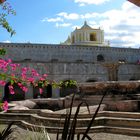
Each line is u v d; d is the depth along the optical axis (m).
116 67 23.17
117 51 52.78
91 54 50.88
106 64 23.31
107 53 52.06
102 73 47.28
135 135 10.22
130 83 17.14
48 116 12.54
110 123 11.47
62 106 19.12
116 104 15.44
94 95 17.50
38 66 43.38
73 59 49.56
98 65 47.19
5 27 7.78
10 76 8.30
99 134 10.49
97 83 17.88
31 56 46.66
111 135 10.33
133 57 54.03
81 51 50.28
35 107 19.03
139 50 54.59
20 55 45.84
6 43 44.91
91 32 73.06
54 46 48.34
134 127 10.79
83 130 10.60
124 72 49.19
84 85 18.53
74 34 74.19
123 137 9.98
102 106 14.58
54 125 11.45
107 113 12.24
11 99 42.53
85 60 50.34
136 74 50.34
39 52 47.28
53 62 44.38
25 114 14.14
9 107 16.50
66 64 45.28
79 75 46.00
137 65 50.59
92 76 46.69
